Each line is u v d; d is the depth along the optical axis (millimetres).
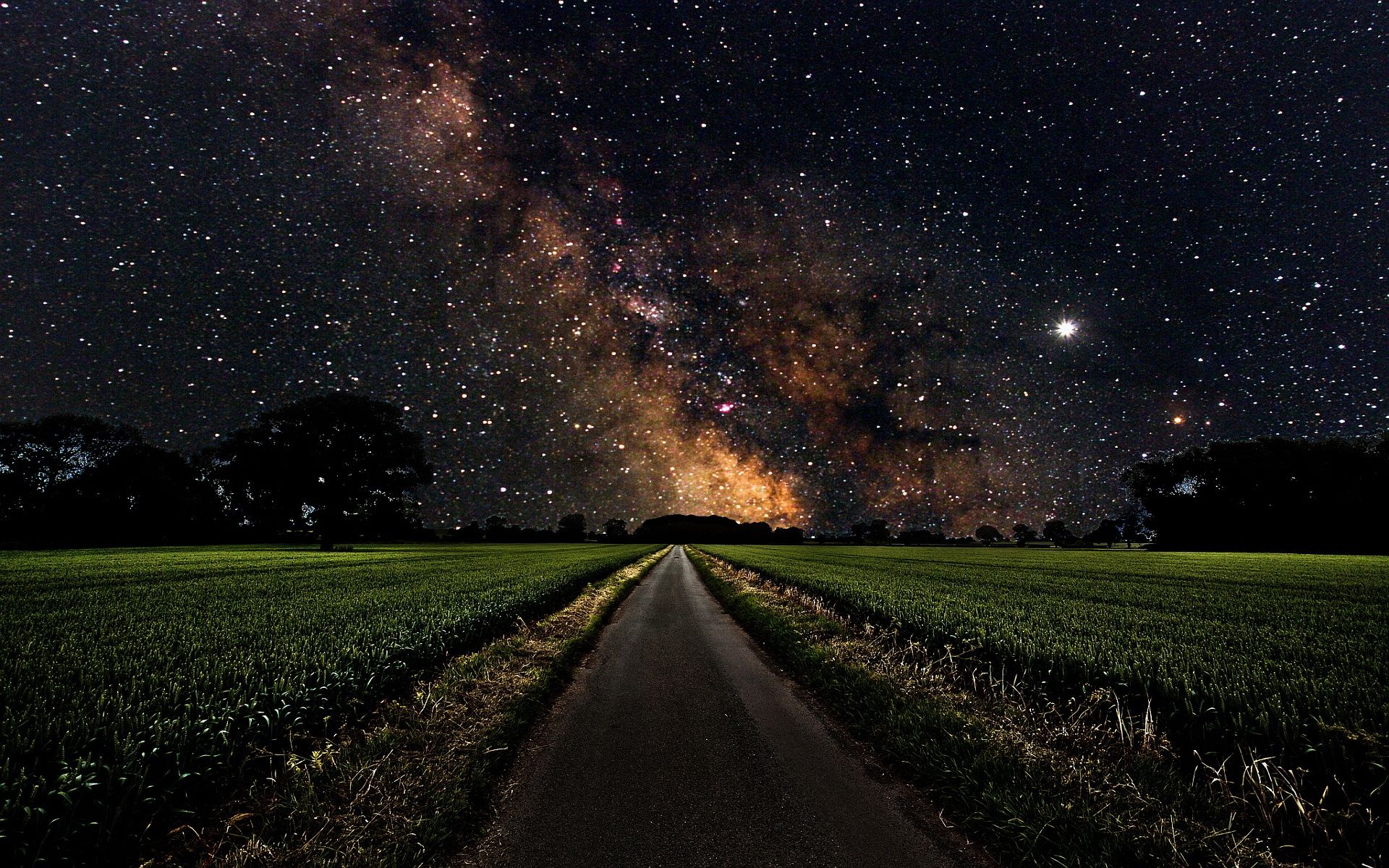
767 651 10016
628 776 4645
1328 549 59594
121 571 21344
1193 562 37344
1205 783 4207
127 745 3730
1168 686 5484
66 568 23000
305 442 51375
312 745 4871
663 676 8125
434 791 4066
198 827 3676
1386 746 4152
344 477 51531
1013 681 6617
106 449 56094
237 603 12227
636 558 44344
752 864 3383
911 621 9844
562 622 12195
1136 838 3422
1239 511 66062
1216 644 8172
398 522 55750
